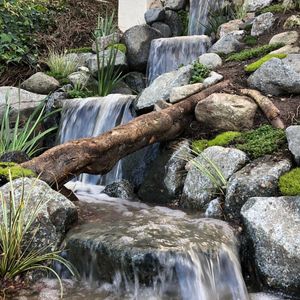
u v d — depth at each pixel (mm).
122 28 6832
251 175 2580
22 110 4559
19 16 6238
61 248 2246
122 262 2018
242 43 4617
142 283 2000
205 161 2883
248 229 2287
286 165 2592
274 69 3453
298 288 2066
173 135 3326
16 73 5586
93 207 2846
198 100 3482
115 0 8062
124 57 5488
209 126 3344
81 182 3670
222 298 2066
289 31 4297
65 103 4504
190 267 2008
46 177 2594
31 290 2076
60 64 5445
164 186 3061
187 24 6262
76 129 4258
